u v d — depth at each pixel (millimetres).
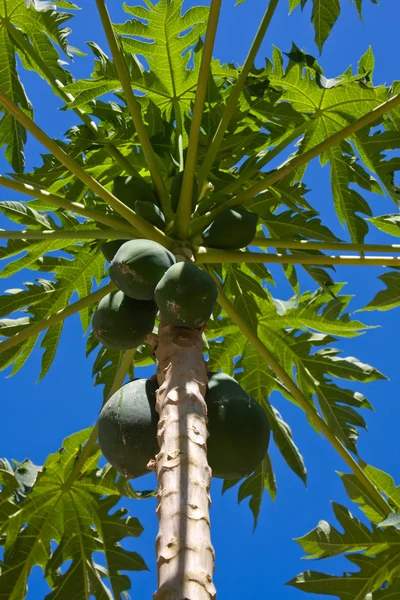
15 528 5371
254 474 5773
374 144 5438
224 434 3848
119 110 5348
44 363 5797
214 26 4016
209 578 2779
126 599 5242
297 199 5254
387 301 5492
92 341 5945
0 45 5527
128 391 4020
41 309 5766
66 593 5324
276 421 5820
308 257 4609
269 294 5891
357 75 4887
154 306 4254
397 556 4902
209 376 4094
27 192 4422
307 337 5801
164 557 2838
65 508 5449
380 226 5582
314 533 4988
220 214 4523
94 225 5617
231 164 5430
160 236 4355
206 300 3738
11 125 5668
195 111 4227
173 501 3041
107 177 5504
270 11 4641
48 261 5758
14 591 5324
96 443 5477
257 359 5891
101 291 4738
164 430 3359
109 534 5387
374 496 4758
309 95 5430
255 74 5004
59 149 4242
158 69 5434
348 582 4914
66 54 5453
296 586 4922
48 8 5449
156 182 4676
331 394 5648
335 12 4430
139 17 5328
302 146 5629
